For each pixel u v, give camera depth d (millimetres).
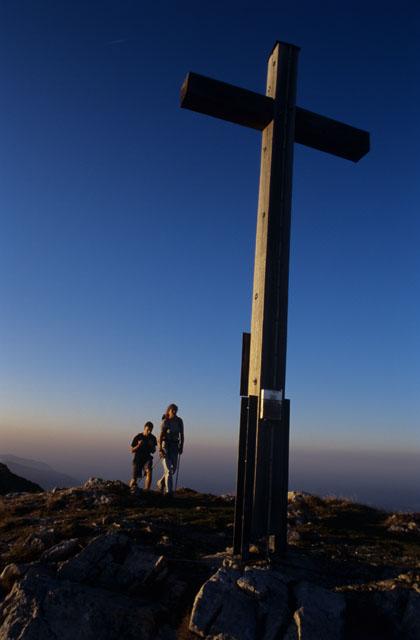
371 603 4656
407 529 8836
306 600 4359
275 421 6262
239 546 5953
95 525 7285
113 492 11125
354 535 8211
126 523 7543
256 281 6879
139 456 12906
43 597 4281
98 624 4016
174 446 11852
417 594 4566
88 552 5219
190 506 10602
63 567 4945
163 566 5027
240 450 6191
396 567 6227
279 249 6816
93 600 4238
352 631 4324
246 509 5941
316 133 7613
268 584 4570
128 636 3939
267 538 5879
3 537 7086
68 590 4348
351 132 7859
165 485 11734
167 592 4738
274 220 6875
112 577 4957
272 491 6145
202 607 4223
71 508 9664
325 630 4035
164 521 8148
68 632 3934
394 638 4219
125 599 4445
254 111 7109
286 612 4258
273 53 7594
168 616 4387
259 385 6355
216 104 6930
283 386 6469
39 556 5859
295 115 7418
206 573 5309
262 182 7168
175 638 4066
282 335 6602
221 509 9984
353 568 6105
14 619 4078
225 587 4492
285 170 7082
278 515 6109
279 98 7266
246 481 6020
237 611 4207
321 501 11352
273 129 7121
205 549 6551
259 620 4188
